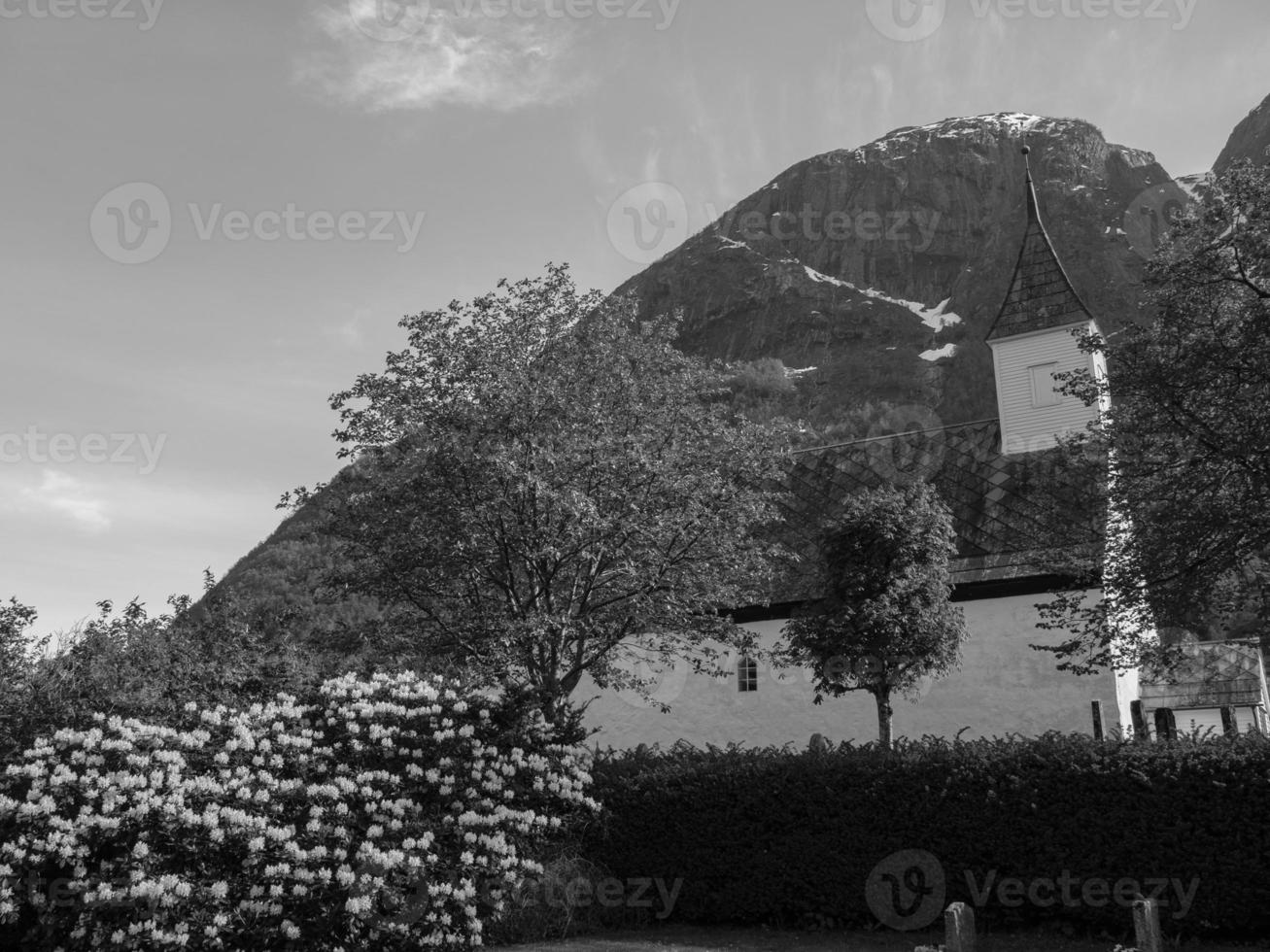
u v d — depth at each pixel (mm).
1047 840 13328
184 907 11539
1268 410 17766
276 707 13922
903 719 24734
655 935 14312
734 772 15367
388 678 15680
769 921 14898
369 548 19516
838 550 21031
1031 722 23531
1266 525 17234
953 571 25375
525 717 16141
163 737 12555
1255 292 18328
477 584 20359
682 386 20609
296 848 12156
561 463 18531
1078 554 21328
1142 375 18219
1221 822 12453
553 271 20688
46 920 11281
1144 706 28766
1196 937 12578
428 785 14273
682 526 19531
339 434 19812
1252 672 28281
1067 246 160000
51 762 11820
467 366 19547
